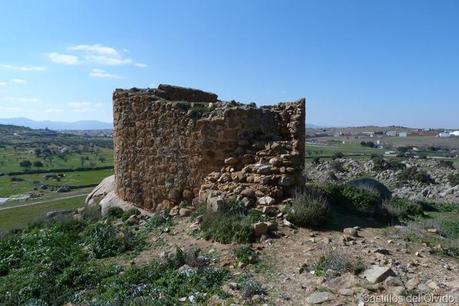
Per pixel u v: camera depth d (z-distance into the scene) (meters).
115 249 10.06
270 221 9.78
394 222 12.43
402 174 36.22
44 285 8.45
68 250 10.35
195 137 12.07
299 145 12.72
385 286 6.67
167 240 10.07
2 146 143.00
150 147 13.16
